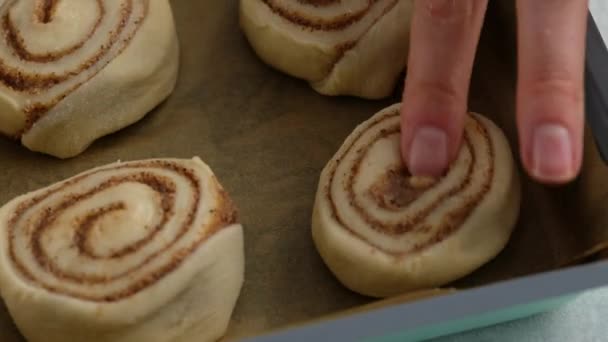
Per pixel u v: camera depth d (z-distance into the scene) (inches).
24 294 18.1
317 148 20.3
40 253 18.4
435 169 18.5
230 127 20.6
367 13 20.4
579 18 16.9
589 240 18.1
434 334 18.1
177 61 21.0
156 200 18.8
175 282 18.1
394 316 16.1
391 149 19.3
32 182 20.1
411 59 18.0
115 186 19.0
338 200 19.0
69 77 20.1
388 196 18.8
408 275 18.4
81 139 20.3
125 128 20.6
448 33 17.6
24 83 20.1
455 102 17.9
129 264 18.2
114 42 20.3
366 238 18.7
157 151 20.4
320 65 20.6
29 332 18.4
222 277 18.5
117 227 18.4
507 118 19.9
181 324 18.3
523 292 16.3
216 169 20.1
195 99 20.9
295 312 18.9
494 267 18.9
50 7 20.7
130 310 17.9
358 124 20.5
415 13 17.9
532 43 16.8
